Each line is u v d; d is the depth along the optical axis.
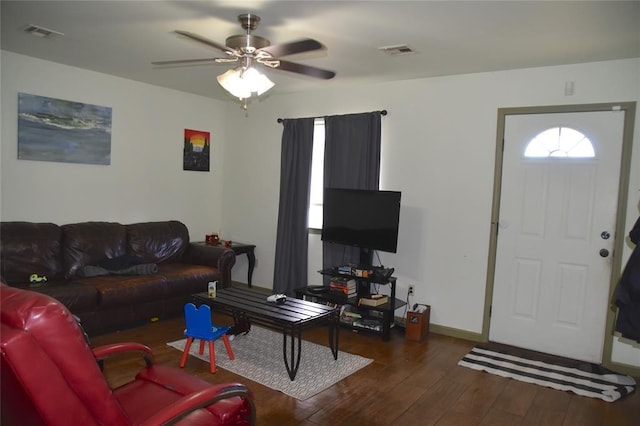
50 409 1.25
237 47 2.48
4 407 1.32
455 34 2.91
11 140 3.87
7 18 2.91
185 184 5.35
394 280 4.02
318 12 2.61
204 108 5.50
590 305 3.48
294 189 4.95
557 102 3.54
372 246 4.13
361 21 2.73
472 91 3.91
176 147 5.21
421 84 4.17
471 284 3.96
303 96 5.00
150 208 4.99
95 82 4.39
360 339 3.92
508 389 2.99
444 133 4.06
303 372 3.13
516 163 3.74
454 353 3.62
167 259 4.73
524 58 3.39
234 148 5.68
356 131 4.46
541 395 2.91
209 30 3.01
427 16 2.62
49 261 3.82
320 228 4.91
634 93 3.27
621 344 3.35
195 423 1.74
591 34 2.81
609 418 2.65
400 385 2.99
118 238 4.36
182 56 3.74
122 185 4.70
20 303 1.23
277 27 2.88
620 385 3.08
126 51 3.64
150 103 4.89
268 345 3.66
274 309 3.17
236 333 3.72
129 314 3.83
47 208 4.13
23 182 3.96
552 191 3.61
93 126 4.40
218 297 3.46
